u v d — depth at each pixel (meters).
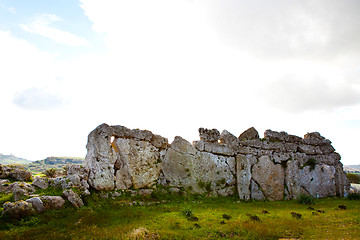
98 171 16.06
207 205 17.16
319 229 11.77
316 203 20.16
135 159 18.33
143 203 16.27
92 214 12.33
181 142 20.86
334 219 13.64
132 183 17.78
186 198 18.58
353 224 12.49
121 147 17.95
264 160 22.70
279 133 24.72
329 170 25.89
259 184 21.86
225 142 22.47
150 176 18.77
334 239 10.23
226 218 13.29
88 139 17.62
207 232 10.80
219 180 21.16
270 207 17.69
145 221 11.86
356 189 28.66
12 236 9.27
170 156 20.27
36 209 11.48
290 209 17.03
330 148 27.08
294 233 11.15
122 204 15.28
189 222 12.13
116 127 18.09
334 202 20.91
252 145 22.91
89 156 16.94
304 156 25.03
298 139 25.45
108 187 16.19
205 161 21.09
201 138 21.73
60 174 18.05
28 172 16.70
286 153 23.89
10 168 17.06
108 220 11.73
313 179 24.59
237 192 21.20
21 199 12.07
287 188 22.83
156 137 20.02
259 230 11.08
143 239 9.45
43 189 13.95
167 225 11.41
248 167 21.78
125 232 10.07
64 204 12.75
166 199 17.84
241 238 10.21
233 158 22.25
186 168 20.30
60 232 9.95
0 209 11.31
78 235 9.62
